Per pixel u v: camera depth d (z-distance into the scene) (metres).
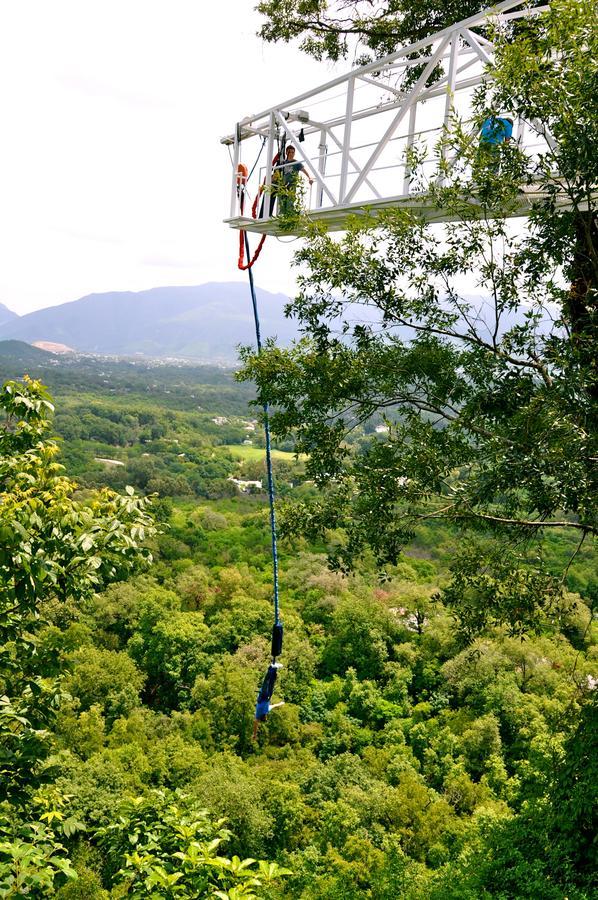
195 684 34.00
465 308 7.38
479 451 6.87
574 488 5.48
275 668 7.66
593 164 5.59
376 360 7.54
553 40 5.52
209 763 26.56
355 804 22.23
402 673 35.53
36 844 5.41
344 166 7.46
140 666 38.91
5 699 6.49
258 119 8.65
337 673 38.69
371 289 7.29
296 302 7.77
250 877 4.79
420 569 48.28
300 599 48.50
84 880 18.33
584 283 6.99
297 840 22.50
